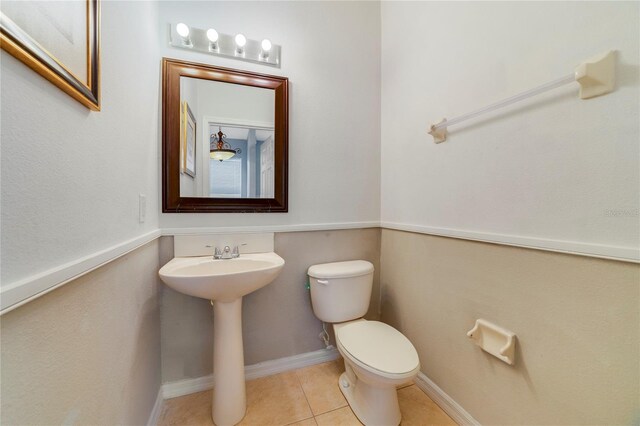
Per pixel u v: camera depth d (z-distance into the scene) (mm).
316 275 1396
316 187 1560
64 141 539
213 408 1147
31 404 439
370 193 1703
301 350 1544
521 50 892
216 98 1355
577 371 753
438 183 1266
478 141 1056
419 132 1392
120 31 817
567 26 767
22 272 425
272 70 1452
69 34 547
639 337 640
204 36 1318
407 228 1464
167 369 1297
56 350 503
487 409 1017
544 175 827
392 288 1618
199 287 987
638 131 633
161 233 1251
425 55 1343
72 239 562
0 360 381
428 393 1307
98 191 675
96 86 643
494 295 992
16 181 418
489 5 1004
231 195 1381
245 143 1401
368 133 1691
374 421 1096
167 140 1256
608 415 691
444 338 1229
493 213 995
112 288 735
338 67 1604
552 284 812
